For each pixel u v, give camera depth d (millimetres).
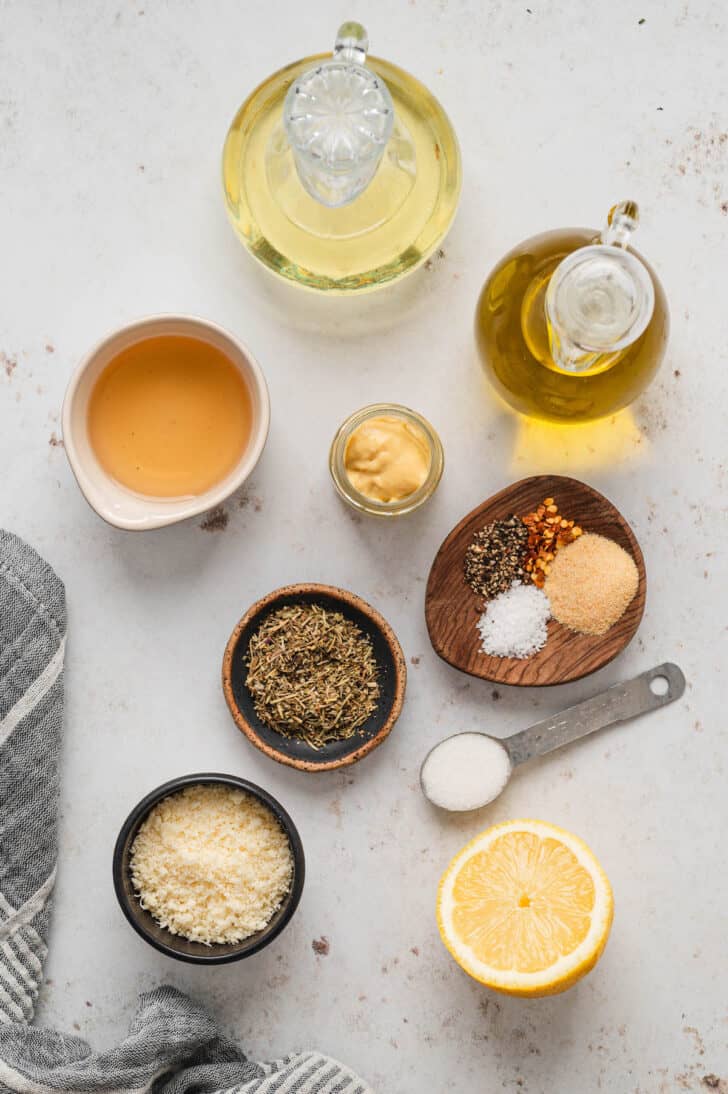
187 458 613
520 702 631
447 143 589
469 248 626
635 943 631
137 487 611
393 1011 630
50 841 621
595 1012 632
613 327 539
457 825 631
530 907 600
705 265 628
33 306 628
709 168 627
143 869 605
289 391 628
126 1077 601
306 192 574
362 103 558
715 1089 629
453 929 600
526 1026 631
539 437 630
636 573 609
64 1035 620
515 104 625
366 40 571
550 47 625
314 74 560
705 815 631
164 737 631
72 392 585
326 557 630
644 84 626
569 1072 630
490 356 584
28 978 621
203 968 630
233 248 626
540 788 632
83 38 624
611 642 614
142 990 630
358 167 556
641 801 632
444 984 631
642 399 629
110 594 630
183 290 628
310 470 629
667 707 630
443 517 630
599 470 630
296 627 614
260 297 628
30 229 627
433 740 631
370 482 604
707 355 629
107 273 627
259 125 585
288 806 630
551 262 569
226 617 631
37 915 621
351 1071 611
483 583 613
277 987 630
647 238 627
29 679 613
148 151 626
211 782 599
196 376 609
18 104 625
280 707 614
